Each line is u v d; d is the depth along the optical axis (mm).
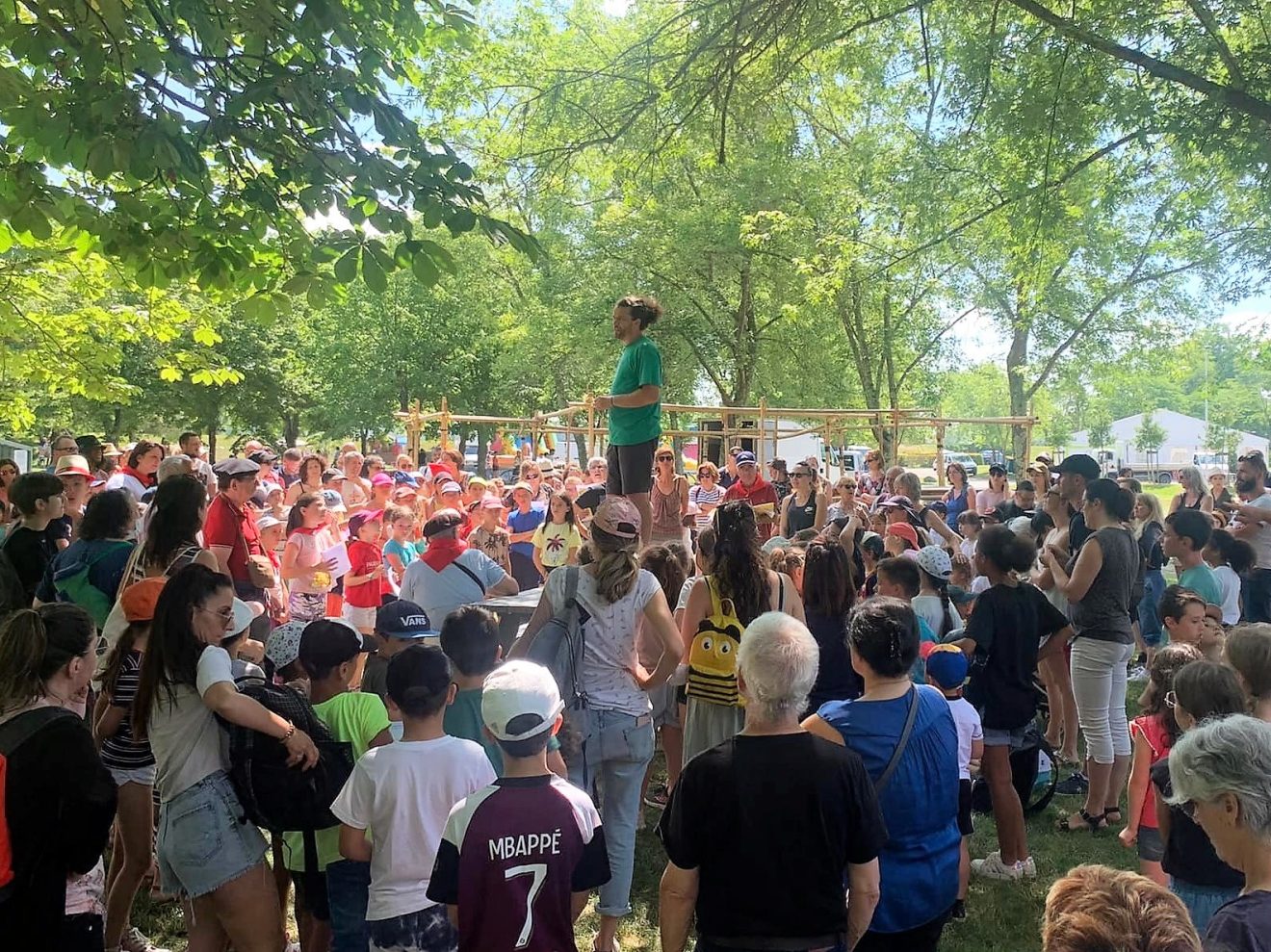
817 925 2529
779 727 2654
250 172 4918
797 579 5492
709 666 4336
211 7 4258
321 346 36219
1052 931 1721
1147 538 8391
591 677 4090
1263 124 7602
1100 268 20375
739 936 2541
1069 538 7141
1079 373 24375
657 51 9422
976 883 5035
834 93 12641
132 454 8789
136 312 9516
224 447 49375
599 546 4160
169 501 4477
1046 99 8797
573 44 14852
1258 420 70812
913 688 3160
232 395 38375
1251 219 11289
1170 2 8625
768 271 23031
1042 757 5992
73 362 9336
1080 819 5766
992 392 54156
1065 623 5070
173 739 3254
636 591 4117
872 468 12781
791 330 24547
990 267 20938
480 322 33125
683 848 2609
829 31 9078
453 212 4613
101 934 3062
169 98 4449
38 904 2760
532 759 2773
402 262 4562
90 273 8766
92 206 4848
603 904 4152
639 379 6012
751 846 2535
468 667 3766
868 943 2945
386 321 34875
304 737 3270
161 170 4344
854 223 17594
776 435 17266
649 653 5031
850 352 26578
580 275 25266
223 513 6008
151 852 4289
